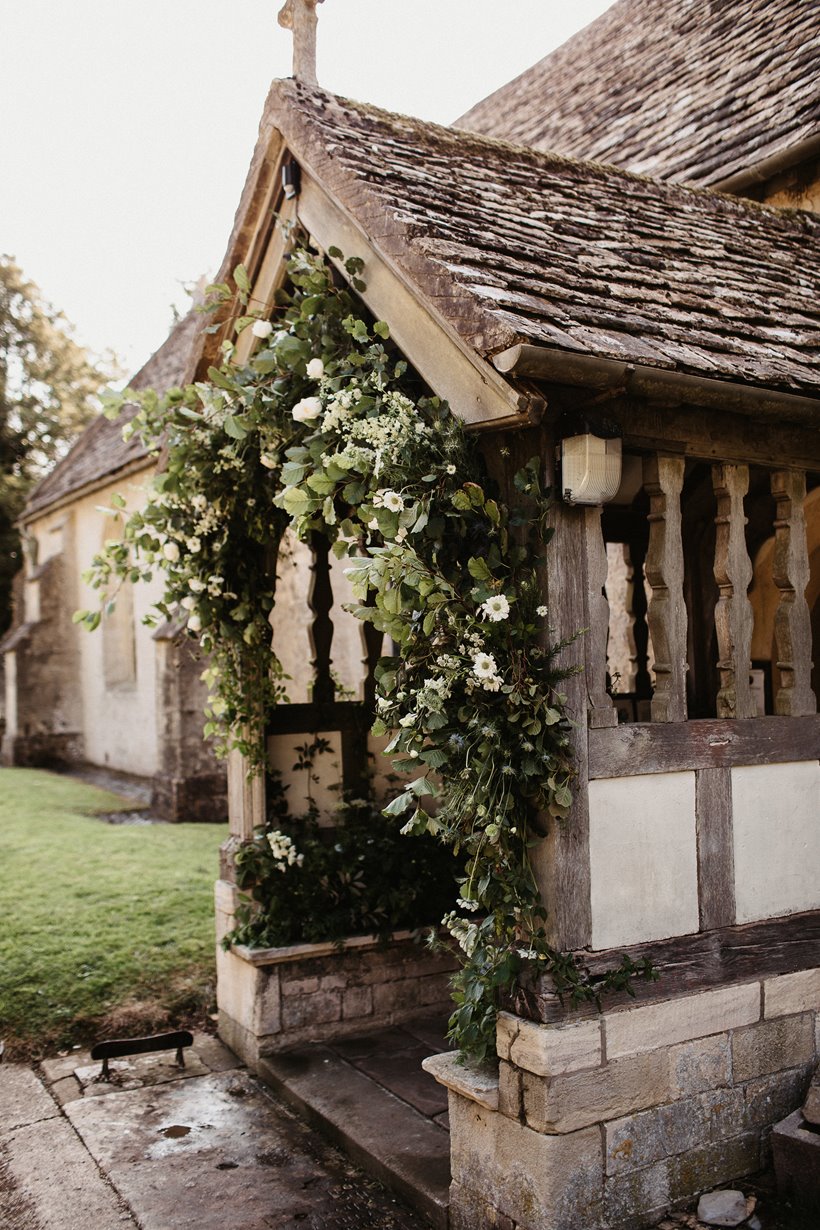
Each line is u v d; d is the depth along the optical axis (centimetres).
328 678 610
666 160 826
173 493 514
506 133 1162
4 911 759
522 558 347
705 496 513
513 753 341
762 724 407
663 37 1033
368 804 588
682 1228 359
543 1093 342
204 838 1064
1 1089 523
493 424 347
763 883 405
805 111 730
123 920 735
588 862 356
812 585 567
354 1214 400
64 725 1909
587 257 422
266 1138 465
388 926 560
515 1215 353
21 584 2247
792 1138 371
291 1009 543
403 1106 470
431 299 353
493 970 353
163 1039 538
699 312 409
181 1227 392
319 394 396
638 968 364
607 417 361
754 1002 396
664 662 384
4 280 2791
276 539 554
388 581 348
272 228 493
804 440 419
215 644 563
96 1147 459
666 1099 370
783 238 588
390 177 430
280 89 471
